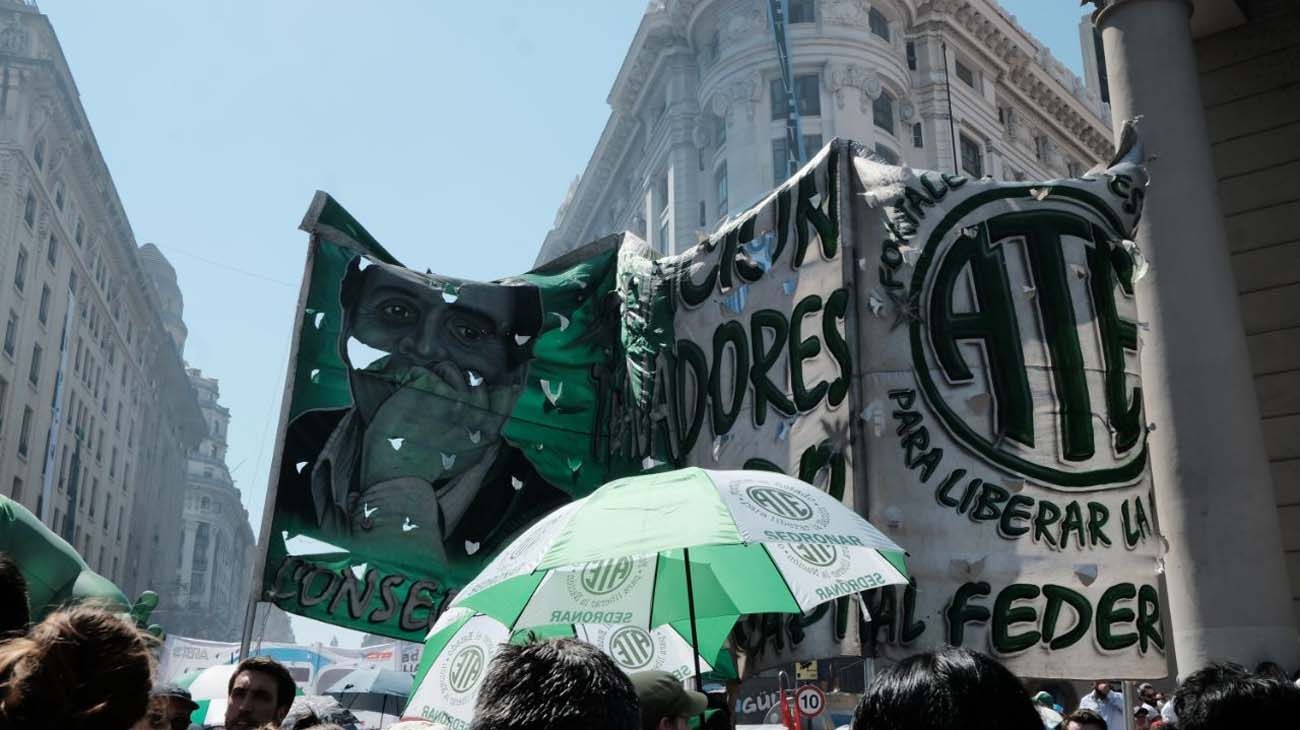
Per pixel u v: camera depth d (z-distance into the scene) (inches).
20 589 82.7
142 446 2714.1
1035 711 68.8
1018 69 1734.7
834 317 248.2
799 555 175.9
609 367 343.6
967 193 245.9
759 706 525.7
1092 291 240.7
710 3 1553.9
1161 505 312.7
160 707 96.9
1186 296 321.4
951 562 221.6
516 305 348.5
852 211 253.0
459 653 173.8
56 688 62.3
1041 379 232.8
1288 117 418.6
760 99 1486.2
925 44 1601.9
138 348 2566.4
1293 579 384.5
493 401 337.7
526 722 72.0
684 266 305.7
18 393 1603.1
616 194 2105.1
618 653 193.3
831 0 1488.7
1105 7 366.9
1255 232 418.3
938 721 66.3
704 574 179.0
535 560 148.9
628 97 1846.7
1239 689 83.2
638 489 154.6
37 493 1723.7
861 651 221.8
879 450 231.9
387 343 333.1
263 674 170.9
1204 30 440.5
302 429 318.0
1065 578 221.3
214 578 4402.1
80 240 1973.4
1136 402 237.5
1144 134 343.3
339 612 307.0
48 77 1657.2
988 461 227.9
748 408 269.3
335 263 335.0
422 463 326.3
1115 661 218.2
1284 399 398.6
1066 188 246.8
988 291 238.2
